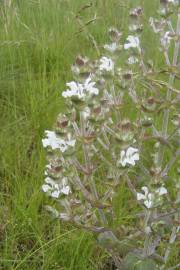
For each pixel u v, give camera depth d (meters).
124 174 0.44
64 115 0.41
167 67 0.46
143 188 0.43
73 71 0.39
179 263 0.50
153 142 0.59
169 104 0.45
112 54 0.48
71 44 0.89
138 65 0.50
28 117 0.72
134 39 0.48
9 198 0.58
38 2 0.96
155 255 0.46
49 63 0.84
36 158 0.64
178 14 0.46
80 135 0.41
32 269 0.50
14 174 0.62
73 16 0.94
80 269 0.50
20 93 0.76
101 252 0.54
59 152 0.42
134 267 0.44
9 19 0.90
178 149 0.47
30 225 0.53
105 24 0.95
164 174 0.47
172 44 0.85
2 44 0.81
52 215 0.44
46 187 0.44
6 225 0.55
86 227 0.44
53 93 0.74
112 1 0.97
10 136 0.67
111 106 0.47
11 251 0.51
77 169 0.44
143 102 0.46
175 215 0.48
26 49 0.86
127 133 0.41
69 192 0.44
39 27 0.95
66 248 0.52
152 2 0.97
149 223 0.45
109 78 0.46
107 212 0.48
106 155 0.58
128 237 0.46
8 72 0.78
